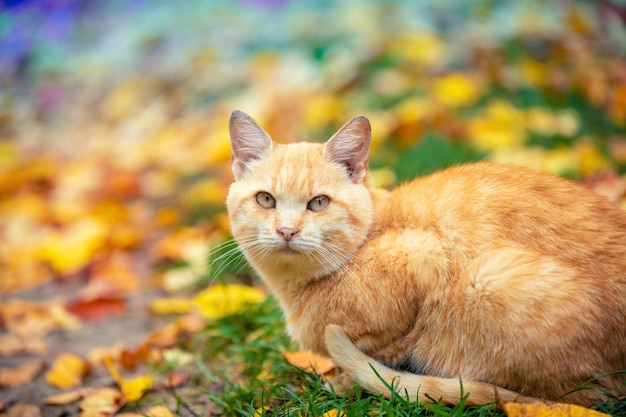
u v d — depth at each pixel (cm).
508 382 61
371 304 64
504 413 60
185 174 126
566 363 58
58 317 88
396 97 122
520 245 61
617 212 63
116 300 90
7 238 113
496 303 59
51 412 71
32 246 109
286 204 67
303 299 67
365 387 63
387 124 109
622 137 105
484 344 60
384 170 97
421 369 65
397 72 131
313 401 64
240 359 76
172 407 70
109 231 109
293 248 65
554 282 58
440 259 62
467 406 61
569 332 58
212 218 105
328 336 64
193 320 83
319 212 66
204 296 84
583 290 58
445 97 115
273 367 72
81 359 79
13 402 73
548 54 130
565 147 101
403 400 61
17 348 83
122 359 77
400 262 63
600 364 59
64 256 102
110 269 99
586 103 114
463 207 64
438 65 133
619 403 60
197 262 95
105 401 71
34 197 129
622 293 59
